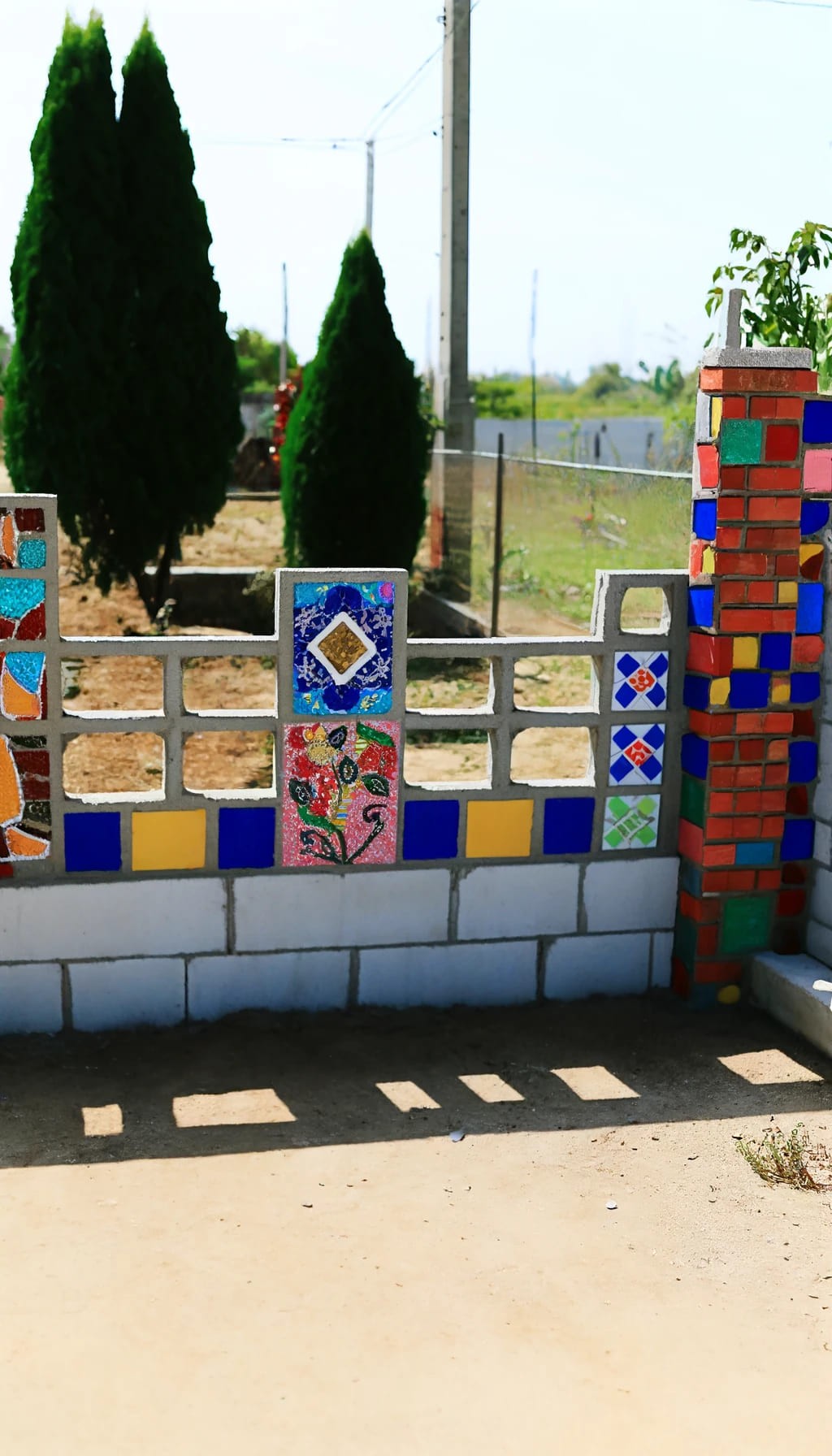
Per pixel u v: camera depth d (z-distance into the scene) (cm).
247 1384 355
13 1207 435
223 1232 425
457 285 1563
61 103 1207
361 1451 332
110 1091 511
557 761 940
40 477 1255
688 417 1644
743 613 565
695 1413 349
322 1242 421
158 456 1277
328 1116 498
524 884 585
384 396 1293
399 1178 459
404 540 1323
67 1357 364
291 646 546
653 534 1250
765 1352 374
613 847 592
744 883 588
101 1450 331
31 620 526
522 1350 372
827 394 560
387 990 581
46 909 544
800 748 586
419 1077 529
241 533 1950
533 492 1498
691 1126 498
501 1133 491
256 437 2745
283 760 553
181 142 1252
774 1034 573
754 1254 421
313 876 563
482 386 5572
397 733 561
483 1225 432
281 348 3634
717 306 749
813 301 744
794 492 562
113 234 1238
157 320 1261
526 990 595
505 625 1373
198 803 550
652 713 584
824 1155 479
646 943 604
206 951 560
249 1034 556
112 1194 444
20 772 535
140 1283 397
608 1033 571
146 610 1351
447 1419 344
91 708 1049
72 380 1236
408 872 573
